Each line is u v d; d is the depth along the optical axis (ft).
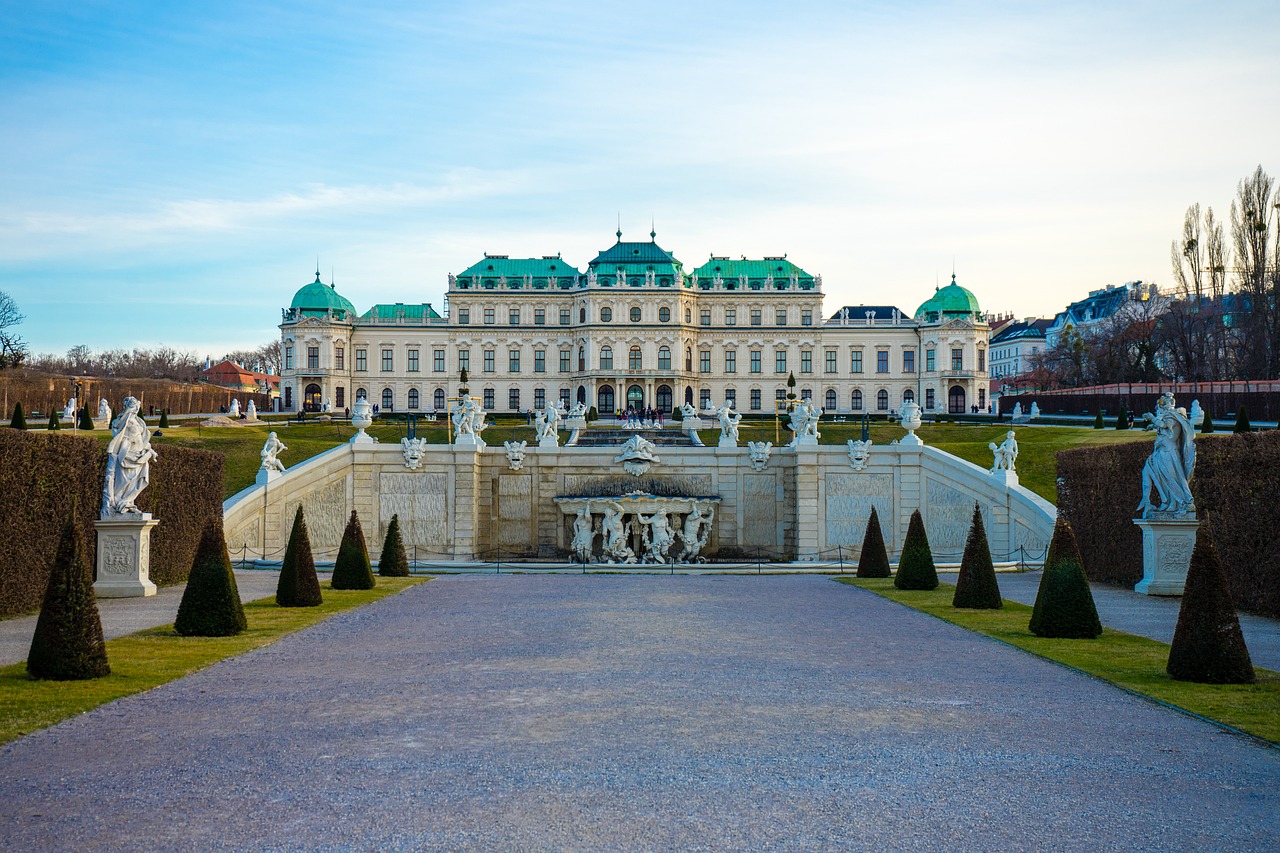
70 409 310.24
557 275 555.28
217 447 250.57
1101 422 296.71
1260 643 89.04
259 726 58.44
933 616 104.63
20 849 40.88
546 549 204.03
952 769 51.44
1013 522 180.75
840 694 67.31
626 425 355.97
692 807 45.85
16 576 105.81
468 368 546.67
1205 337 370.32
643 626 96.99
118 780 48.93
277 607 109.19
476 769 50.80
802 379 551.59
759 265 562.25
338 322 540.11
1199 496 123.95
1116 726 59.47
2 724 58.23
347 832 42.68
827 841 42.22
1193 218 375.66
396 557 148.66
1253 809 46.21
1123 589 131.03
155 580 131.23
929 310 555.28
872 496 194.18
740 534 204.44
